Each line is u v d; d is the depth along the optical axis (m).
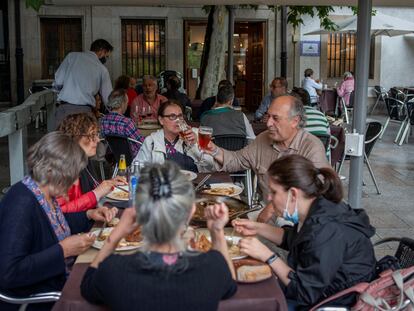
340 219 2.32
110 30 14.60
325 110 14.27
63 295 2.00
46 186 2.45
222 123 5.61
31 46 14.45
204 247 2.38
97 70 6.87
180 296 1.69
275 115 3.40
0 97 14.62
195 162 4.24
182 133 3.99
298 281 2.26
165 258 1.73
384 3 5.91
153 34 14.90
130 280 1.70
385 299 2.22
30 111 6.69
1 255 2.31
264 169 3.62
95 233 2.67
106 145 6.22
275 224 3.28
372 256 2.39
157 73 15.02
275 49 15.23
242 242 2.36
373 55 15.98
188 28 15.05
